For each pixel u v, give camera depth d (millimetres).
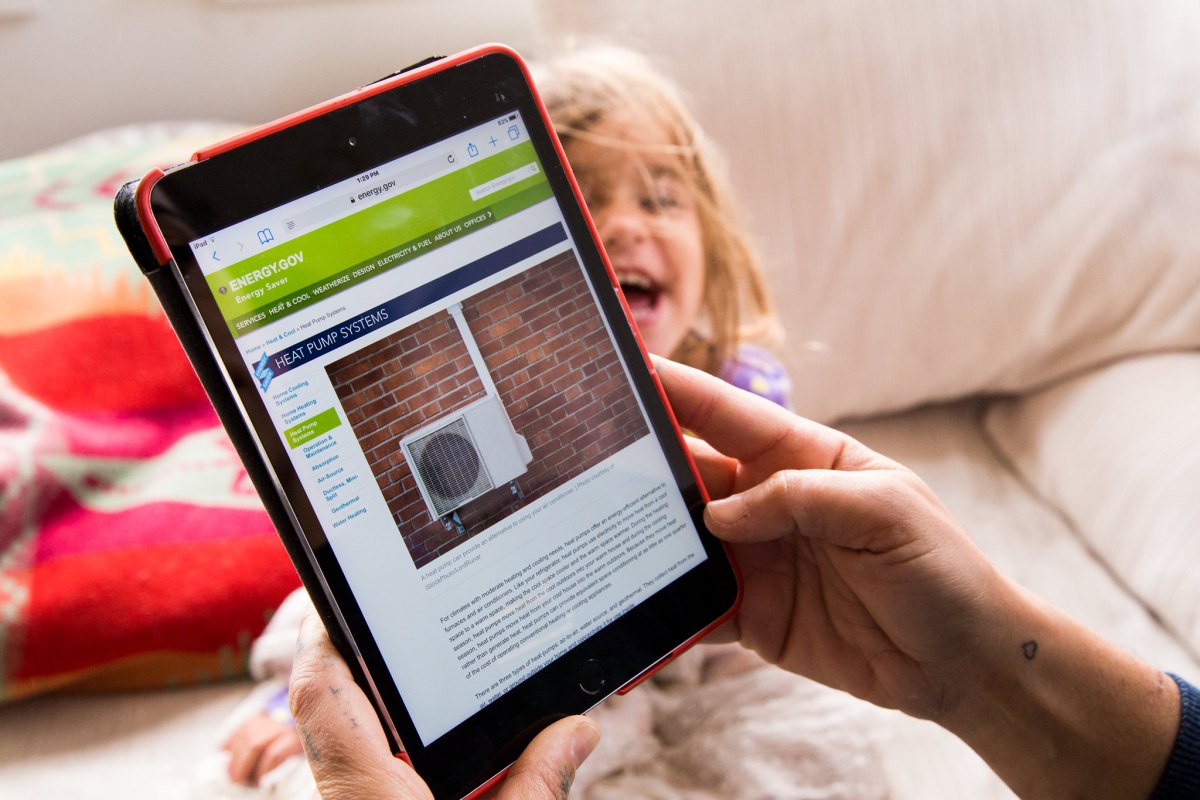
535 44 1138
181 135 1133
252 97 1216
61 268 982
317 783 468
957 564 528
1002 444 1056
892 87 989
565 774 495
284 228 497
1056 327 1006
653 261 952
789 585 623
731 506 562
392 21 1217
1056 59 982
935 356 1038
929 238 1009
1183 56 977
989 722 571
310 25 1196
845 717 755
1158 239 969
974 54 985
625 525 569
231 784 740
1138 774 549
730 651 828
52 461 873
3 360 935
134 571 844
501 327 548
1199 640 777
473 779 512
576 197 567
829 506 526
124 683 851
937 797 716
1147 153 974
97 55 1150
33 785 759
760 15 989
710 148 993
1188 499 835
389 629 505
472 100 544
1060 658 548
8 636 807
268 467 479
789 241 1018
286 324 496
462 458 534
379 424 516
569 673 543
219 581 855
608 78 957
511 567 540
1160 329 978
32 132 1169
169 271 462
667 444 582
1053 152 985
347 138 512
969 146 994
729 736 749
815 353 1047
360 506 507
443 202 536
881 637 584
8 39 1117
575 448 562
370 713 482
